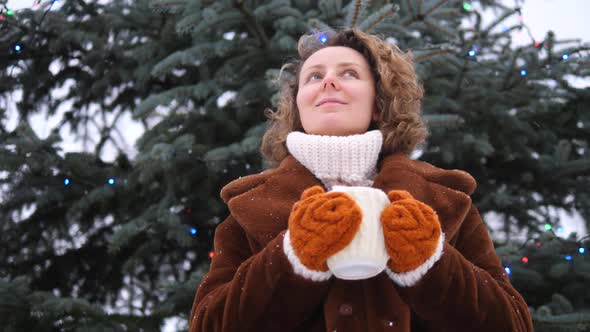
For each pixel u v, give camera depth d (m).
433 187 1.46
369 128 1.69
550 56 3.75
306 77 1.63
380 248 1.15
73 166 3.71
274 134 1.84
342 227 1.13
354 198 1.18
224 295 1.29
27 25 4.04
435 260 1.20
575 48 3.77
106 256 4.21
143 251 3.58
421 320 1.37
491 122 3.88
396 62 1.72
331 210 1.14
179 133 3.63
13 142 3.51
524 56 3.78
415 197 1.43
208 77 3.72
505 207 3.98
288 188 1.49
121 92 4.43
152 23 3.90
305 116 1.57
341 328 1.27
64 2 4.20
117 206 4.02
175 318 3.50
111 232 4.25
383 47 1.72
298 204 1.20
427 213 1.18
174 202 3.54
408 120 1.65
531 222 4.15
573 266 3.46
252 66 3.63
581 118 4.33
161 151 3.25
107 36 4.16
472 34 3.80
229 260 1.49
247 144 3.25
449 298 1.22
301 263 1.18
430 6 3.23
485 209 3.94
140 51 3.89
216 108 3.68
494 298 1.27
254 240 1.45
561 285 3.55
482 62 3.79
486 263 1.48
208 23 3.26
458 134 3.68
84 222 4.21
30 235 4.22
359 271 1.14
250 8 3.48
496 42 4.00
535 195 4.40
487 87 3.78
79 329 3.21
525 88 3.79
